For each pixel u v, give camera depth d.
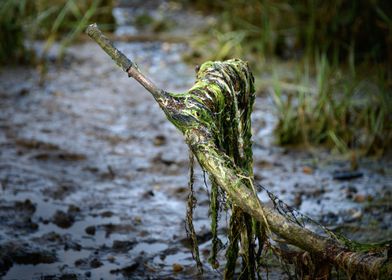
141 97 6.02
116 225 3.95
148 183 4.50
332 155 5.00
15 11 7.16
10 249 3.63
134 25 8.00
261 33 7.00
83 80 6.35
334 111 5.25
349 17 6.97
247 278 2.94
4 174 4.50
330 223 4.05
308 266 2.58
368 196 4.34
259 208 2.44
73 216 4.03
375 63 6.38
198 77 2.93
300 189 4.46
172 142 5.15
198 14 8.37
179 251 3.71
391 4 6.95
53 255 3.62
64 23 7.43
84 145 5.02
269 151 5.04
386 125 5.18
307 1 7.36
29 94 5.95
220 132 2.81
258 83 6.33
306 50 6.95
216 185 2.79
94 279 3.43
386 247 2.33
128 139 5.16
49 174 4.55
